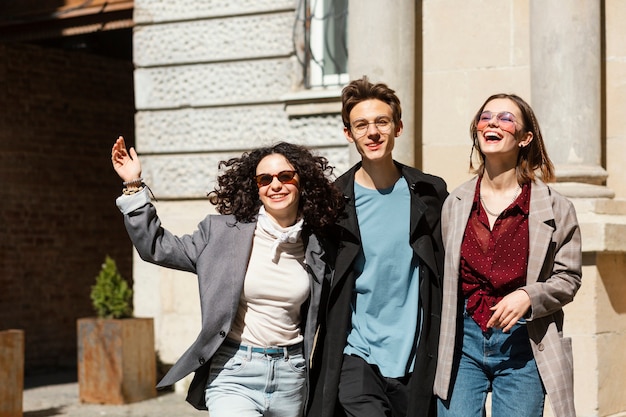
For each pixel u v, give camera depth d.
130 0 13.09
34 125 15.64
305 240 5.16
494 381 4.97
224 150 11.84
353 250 5.09
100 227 16.78
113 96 17.12
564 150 9.14
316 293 5.10
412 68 10.14
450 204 5.11
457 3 10.12
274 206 5.08
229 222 5.16
